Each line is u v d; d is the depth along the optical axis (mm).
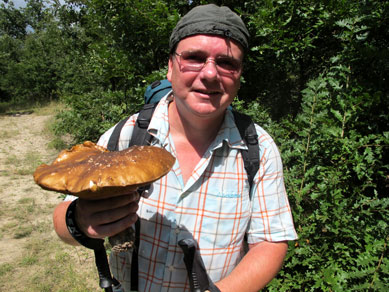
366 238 2480
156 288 1341
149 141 1372
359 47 2715
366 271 2322
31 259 4434
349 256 2469
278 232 1351
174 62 1272
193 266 1170
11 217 5734
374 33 2889
